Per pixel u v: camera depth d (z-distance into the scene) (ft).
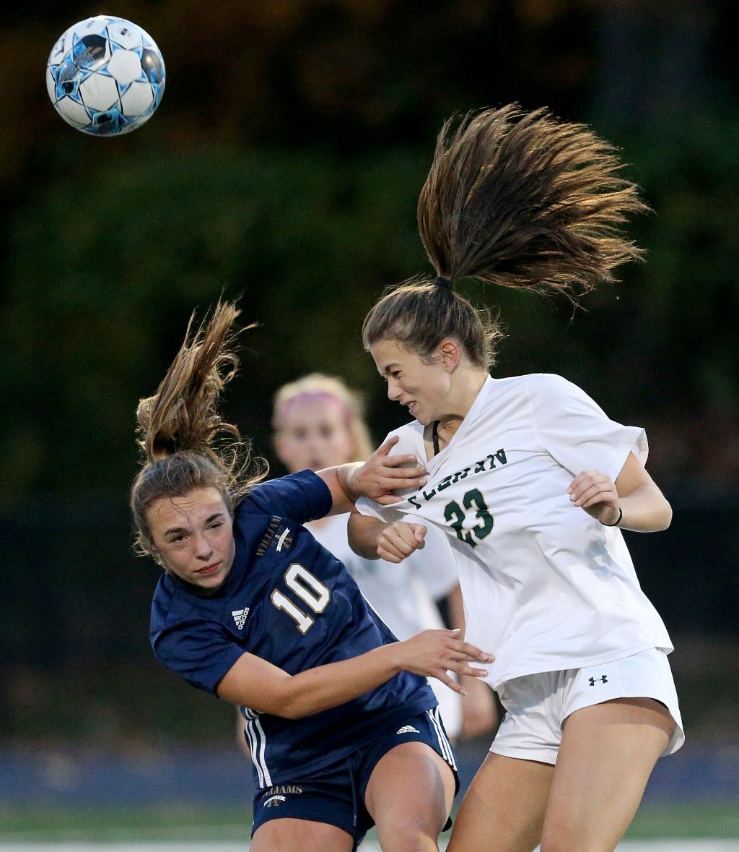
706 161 175.22
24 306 180.86
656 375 183.62
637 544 161.89
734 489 166.71
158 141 193.88
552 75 204.23
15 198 203.31
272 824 47.14
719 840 92.84
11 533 165.78
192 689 164.14
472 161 50.83
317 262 172.65
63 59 53.67
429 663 43.73
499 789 48.67
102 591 165.89
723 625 160.15
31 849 93.91
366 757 47.78
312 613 47.65
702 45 204.03
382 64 197.47
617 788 44.21
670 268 172.65
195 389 49.75
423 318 47.01
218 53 194.80
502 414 47.85
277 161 183.21
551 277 52.31
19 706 159.63
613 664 45.83
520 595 47.88
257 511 49.16
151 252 174.19
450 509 48.49
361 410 73.05
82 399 178.91
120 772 136.05
